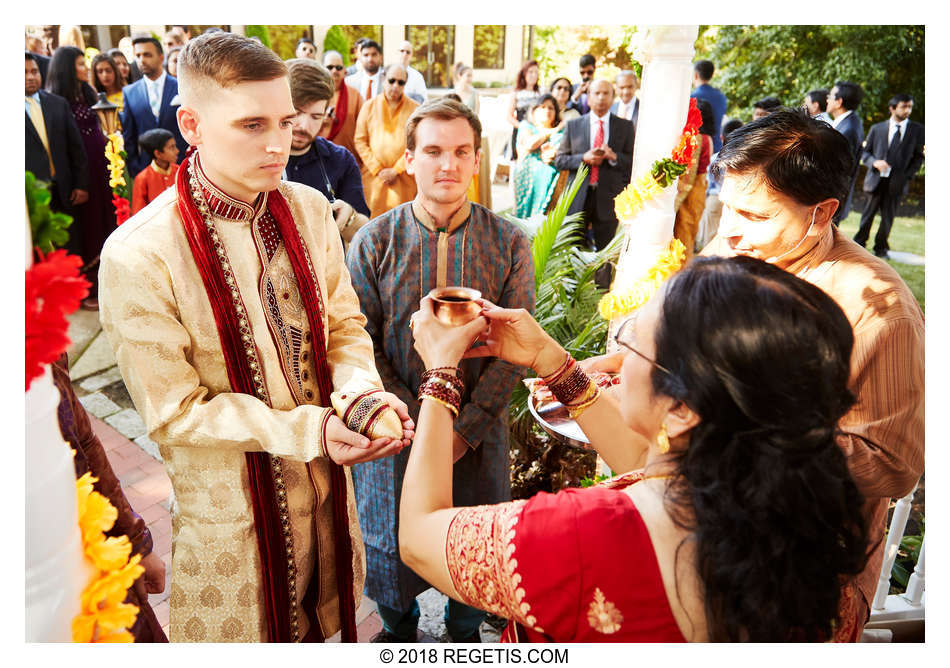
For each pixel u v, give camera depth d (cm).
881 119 985
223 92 130
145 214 141
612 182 548
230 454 147
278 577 154
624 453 130
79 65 482
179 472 149
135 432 352
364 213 332
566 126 557
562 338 335
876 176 692
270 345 148
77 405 141
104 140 494
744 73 1044
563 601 88
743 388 81
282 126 137
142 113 517
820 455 82
